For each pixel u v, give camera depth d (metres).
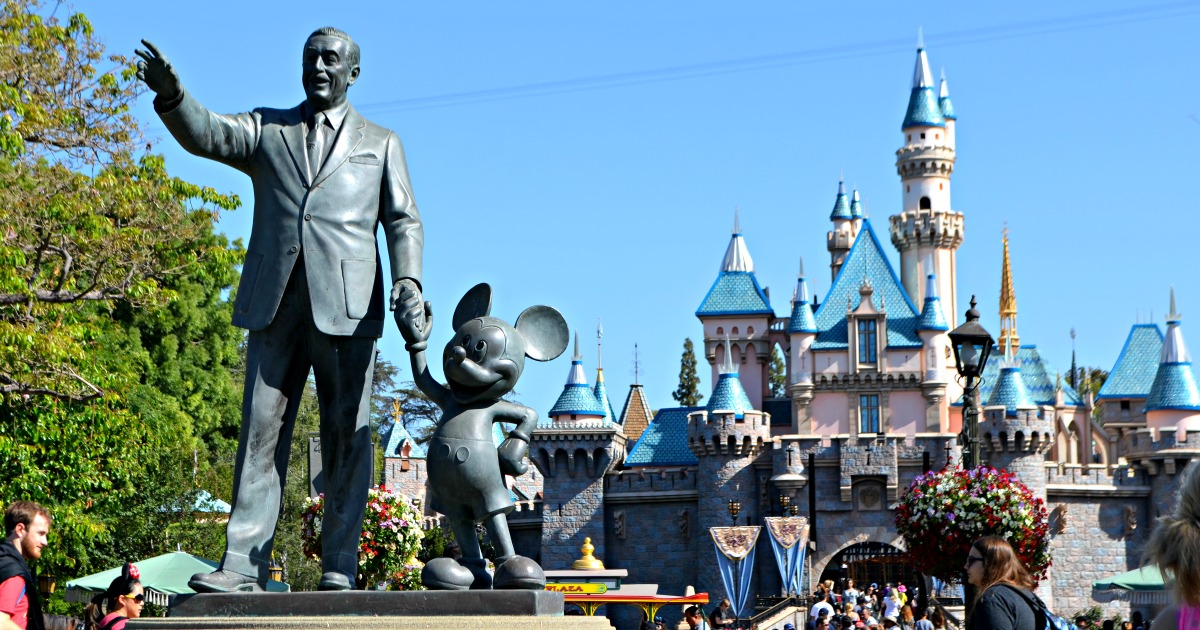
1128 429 102.75
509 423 9.15
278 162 9.12
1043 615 7.26
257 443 9.06
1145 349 105.06
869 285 92.94
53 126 23.19
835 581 79.44
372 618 7.86
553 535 84.12
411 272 9.09
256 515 9.02
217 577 8.75
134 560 32.56
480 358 8.98
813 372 92.75
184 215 26.12
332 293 8.97
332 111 9.27
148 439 28.36
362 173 9.20
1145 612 63.75
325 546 9.14
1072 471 80.88
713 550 81.12
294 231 9.03
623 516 84.19
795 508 79.56
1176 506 5.71
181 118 8.77
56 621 16.48
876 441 79.88
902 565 78.56
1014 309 118.31
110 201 24.12
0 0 23.20
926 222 103.12
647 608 36.38
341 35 9.28
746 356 100.00
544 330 9.49
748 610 75.38
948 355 96.94
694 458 89.38
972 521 23.17
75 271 24.95
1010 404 81.12
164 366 48.91
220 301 52.19
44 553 25.25
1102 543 80.75
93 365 24.88
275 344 9.12
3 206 22.20
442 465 8.91
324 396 9.20
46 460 23.98
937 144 104.50
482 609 8.08
